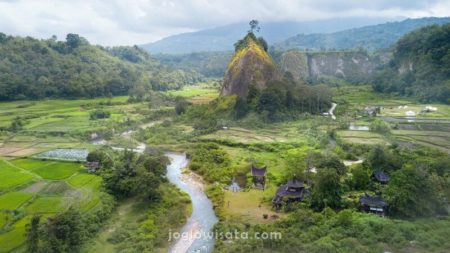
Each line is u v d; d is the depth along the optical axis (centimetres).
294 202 7938
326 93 18838
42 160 11238
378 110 16988
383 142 11531
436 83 19575
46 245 5672
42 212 7312
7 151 12406
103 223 7325
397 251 5922
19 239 6181
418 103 18900
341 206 7512
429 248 5962
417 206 7094
